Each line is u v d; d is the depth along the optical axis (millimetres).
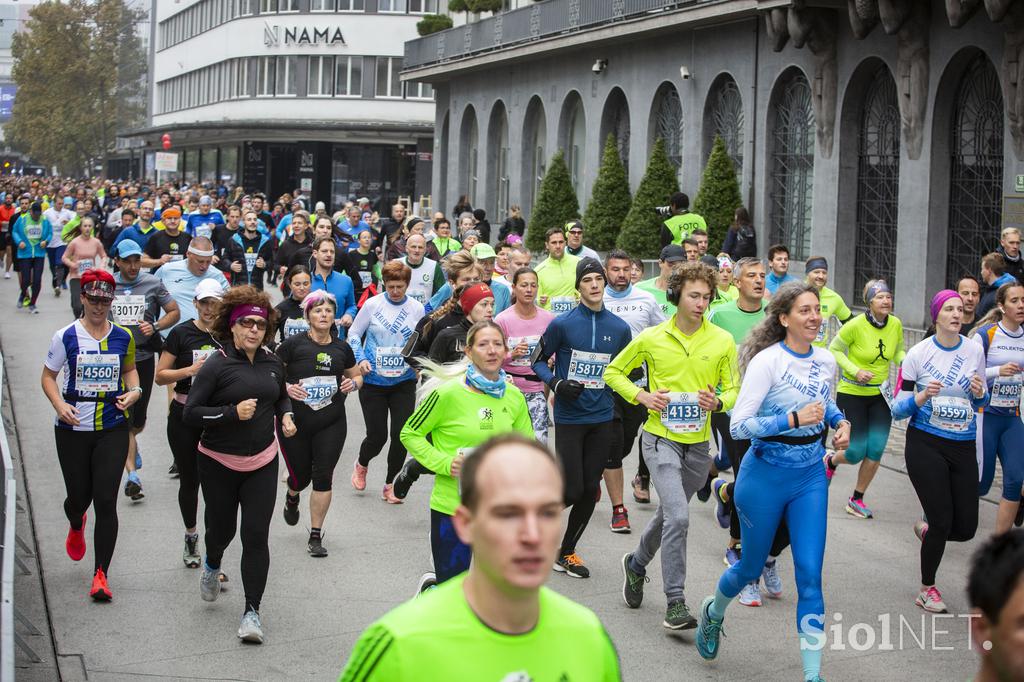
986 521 11391
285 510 10469
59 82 101438
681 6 28969
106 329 8867
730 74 28625
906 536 10930
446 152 48406
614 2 32219
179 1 86812
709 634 7672
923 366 8852
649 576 9656
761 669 7676
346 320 13484
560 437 9477
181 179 84875
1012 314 9812
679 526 8234
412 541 10609
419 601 3332
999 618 3346
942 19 21969
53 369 8812
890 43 23250
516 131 41094
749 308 11102
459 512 3252
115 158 107062
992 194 21531
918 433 8859
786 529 7652
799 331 7469
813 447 7332
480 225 27453
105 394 8844
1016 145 20406
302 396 9836
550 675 3277
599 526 11219
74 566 9672
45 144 102062
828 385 7527
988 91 21516
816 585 7121
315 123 63344
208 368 8133
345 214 26328
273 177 69500
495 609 3252
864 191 24844
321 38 68938
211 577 8672
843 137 24812
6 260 37031
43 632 8211
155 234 18609
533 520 3102
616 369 8648
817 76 25125
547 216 35250
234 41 74062
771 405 7484
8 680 4762
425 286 15070
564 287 14789
